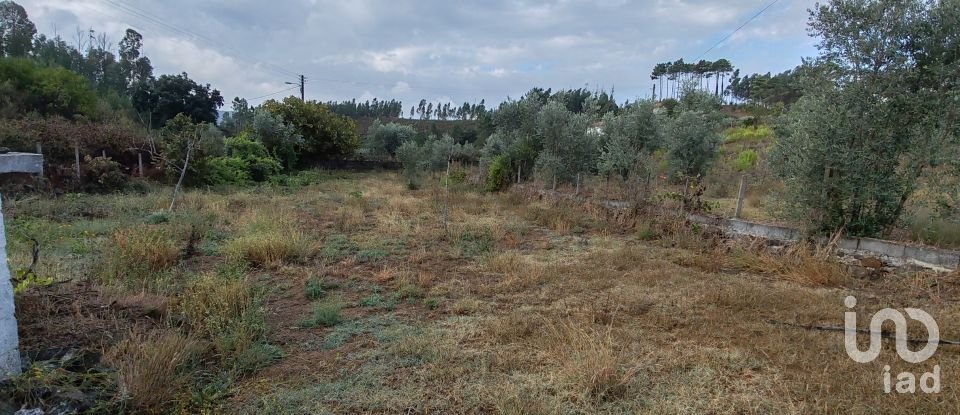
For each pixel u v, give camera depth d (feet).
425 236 26.96
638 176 32.63
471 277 19.08
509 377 10.53
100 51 111.34
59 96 65.36
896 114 19.48
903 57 19.11
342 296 16.51
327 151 80.18
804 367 10.95
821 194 20.54
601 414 9.16
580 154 43.50
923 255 18.02
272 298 16.10
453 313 14.85
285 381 10.38
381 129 98.37
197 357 10.82
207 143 50.42
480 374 10.66
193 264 19.86
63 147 41.81
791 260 19.98
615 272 19.40
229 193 45.75
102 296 13.07
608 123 43.57
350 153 85.15
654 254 22.80
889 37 19.44
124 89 112.06
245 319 12.35
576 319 13.99
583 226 31.12
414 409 9.35
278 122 67.97
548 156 43.91
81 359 9.52
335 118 81.61
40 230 23.34
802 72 22.11
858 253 19.76
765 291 16.62
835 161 20.20
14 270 14.48
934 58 19.10
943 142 18.71
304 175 64.03
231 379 10.12
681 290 16.98
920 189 19.49
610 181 37.35
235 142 59.41
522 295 16.57
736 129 81.00
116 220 27.81
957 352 11.73
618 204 32.83
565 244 25.52
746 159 50.21
